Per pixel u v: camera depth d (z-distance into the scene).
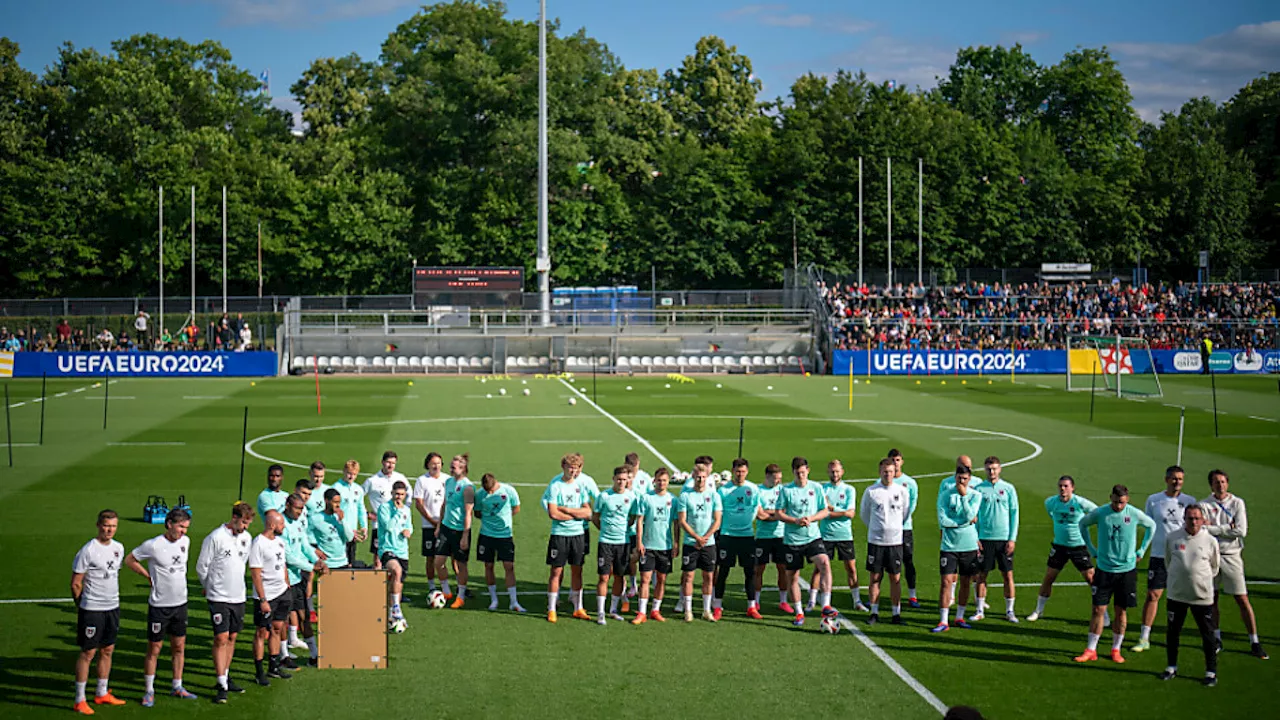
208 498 27.16
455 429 40.09
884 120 87.88
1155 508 16.50
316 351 66.88
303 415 44.12
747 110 115.88
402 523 17.44
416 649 16.20
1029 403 49.41
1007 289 76.38
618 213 88.31
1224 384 58.41
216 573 14.26
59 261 82.94
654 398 51.47
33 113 89.81
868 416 44.41
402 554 17.44
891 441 37.31
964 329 70.44
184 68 94.50
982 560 17.38
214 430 39.38
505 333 68.19
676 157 88.94
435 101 87.00
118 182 85.00
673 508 17.77
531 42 88.31
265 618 14.66
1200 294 74.12
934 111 97.44
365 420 42.59
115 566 13.99
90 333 68.50
